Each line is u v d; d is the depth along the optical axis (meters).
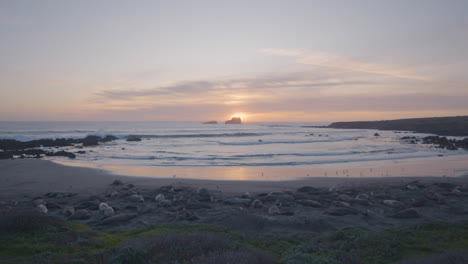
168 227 9.00
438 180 19.52
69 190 16.30
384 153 35.00
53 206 12.69
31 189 16.31
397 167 25.45
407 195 15.01
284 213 11.66
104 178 19.86
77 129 75.25
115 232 8.80
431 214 11.68
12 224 7.36
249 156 32.00
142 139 54.00
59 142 44.50
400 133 82.38
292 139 56.19
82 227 8.39
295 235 8.83
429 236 7.89
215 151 36.72
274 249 7.22
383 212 12.15
